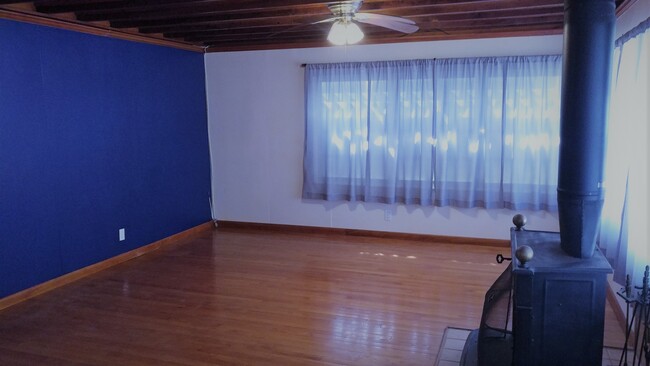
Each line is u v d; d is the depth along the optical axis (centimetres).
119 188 495
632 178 307
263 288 422
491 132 515
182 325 350
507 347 258
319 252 527
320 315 365
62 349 316
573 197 215
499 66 504
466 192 531
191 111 602
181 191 589
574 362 221
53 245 426
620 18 384
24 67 393
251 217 636
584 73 206
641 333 283
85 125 452
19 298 396
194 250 541
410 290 413
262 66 600
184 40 567
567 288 214
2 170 380
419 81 530
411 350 312
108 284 435
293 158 605
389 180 553
